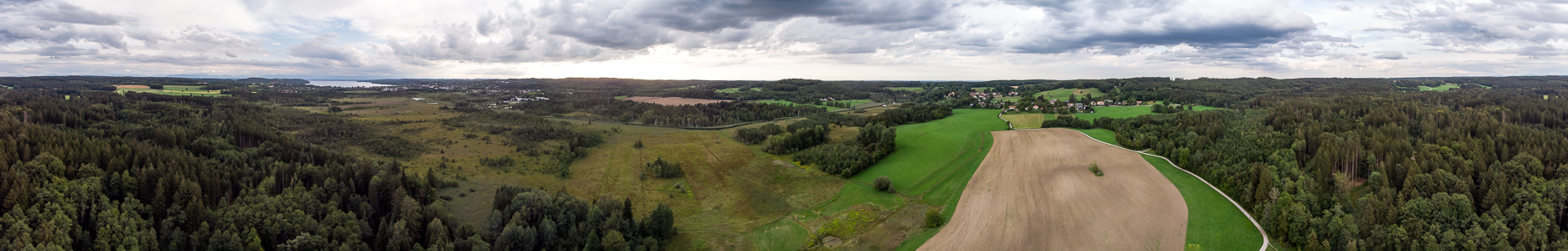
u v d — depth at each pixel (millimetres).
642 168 128375
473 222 86062
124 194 74250
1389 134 108500
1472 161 88000
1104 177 106562
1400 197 75562
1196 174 103875
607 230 76375
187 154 92938
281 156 104188
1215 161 102812
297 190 79312
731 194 108750
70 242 61656
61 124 112250
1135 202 91125
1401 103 156125
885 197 103125
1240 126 137500
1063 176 108625
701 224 91000
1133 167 112250
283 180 86250
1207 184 97375
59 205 65438
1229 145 111688
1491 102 167875
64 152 79062
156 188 73312
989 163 121375
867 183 113312
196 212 70125
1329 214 72375
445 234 72375
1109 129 163375
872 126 144875
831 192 108625
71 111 120625
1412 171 82500
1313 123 123688
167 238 68750
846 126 192750
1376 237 68812
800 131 152375
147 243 65562
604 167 129125
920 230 84812
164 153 87375
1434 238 66750
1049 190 99938
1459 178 79188
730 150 151375
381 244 72375
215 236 66250
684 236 85062
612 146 157500
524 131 170250
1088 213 87625
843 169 120625
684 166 131500
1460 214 70625
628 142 163625
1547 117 139500
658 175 120125
